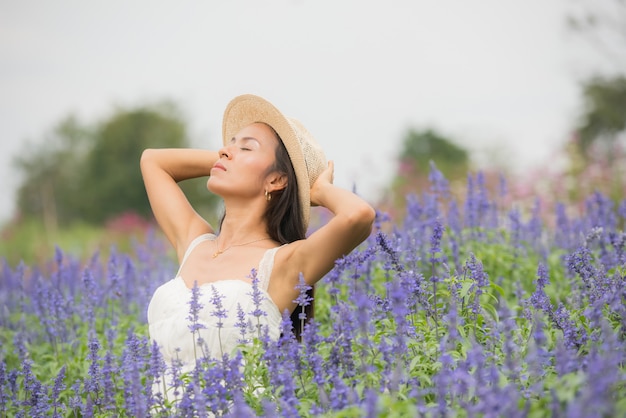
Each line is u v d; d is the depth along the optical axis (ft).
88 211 101.40
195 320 15.14
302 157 17.62
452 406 12.01
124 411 16.14
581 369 11.99
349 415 11.84
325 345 14.30
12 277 28.12
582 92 65.87
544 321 16.96
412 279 15.16
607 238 20.90
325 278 19.84
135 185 102.53
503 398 10.77
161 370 14.88
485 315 14.82
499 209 26.68
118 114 108.17
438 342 14.32
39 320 25.08
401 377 12.88
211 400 13.26
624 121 64.90
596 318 13.60
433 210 23.80
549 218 36.04
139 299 24.13
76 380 18.52
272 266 16.92
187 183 84.74
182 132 108.88
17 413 16.84
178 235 18.92
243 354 14.61
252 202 17.80
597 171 42.34
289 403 12.54
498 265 22.33
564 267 22.33
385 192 35.37
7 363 22.48
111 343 20.22
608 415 10.43
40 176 102.99
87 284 21.86
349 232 16.42
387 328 15.07
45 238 72.38
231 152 17.87
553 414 11.03
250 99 18.28
